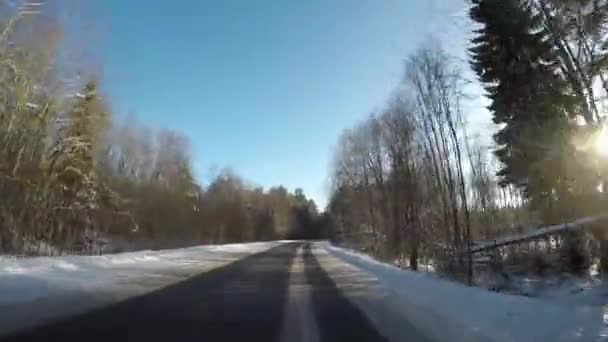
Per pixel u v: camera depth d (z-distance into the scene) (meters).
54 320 9.52
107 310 11.07
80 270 19.61
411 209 31.69
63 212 35.59
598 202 16.55
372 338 8.67
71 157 33.16
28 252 27.97
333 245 82.19
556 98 15.36
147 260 29.23
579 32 12.97
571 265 20.12
